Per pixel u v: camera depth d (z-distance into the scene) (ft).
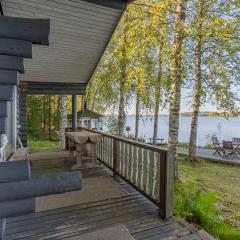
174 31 18.34
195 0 20.35
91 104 42.88
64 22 13.74
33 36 3.60
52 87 25.00
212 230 10.76
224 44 20.86
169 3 19.67
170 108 18.95
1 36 3.47
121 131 29.78
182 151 39.55
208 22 19.38
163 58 18.78
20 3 11.78
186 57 18.65
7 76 3.59
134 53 22.86
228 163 31.68
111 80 29.99
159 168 9.90
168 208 9.42
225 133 92.17
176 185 16.43
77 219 9.26
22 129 25.80
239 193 19.62
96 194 11.91
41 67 20.40
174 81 18.28
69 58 18.85
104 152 17.42
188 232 8.59
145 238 8.07
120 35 24.90
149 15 21.53
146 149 10.89
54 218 9.32
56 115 61.72
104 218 9.38
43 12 12.64
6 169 3.15
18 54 3.56
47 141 56.90
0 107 3.57
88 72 22.39
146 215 9.70
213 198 13.25
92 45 16.81
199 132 93.56
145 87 23.35
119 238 5.01
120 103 29.60
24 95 24.97
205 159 34.53
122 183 13.79
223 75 23.03
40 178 3.32
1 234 3.11
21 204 3.23
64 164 18.35
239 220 13.94
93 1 8.18
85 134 16.84
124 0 8.67
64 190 3.44
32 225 8.75
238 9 21.04
